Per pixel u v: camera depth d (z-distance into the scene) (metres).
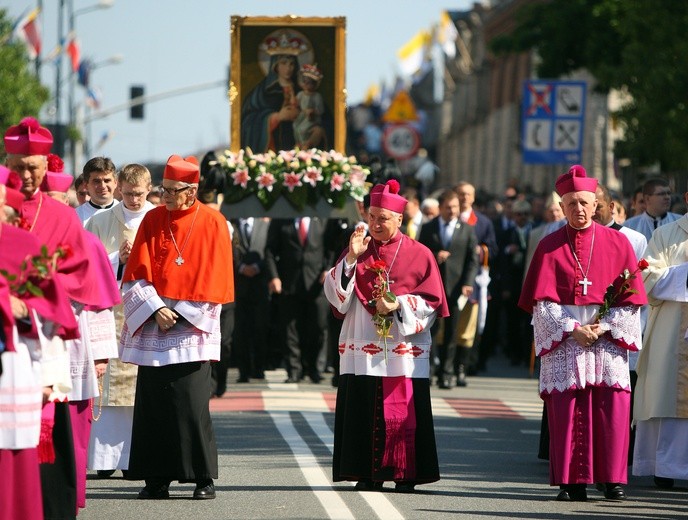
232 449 45.78
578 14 109.12
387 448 37.84
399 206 38.22
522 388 66.38
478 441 48.53
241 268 65.38
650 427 41.66
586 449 37.56
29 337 28.56
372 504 36.09
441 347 65.06
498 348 93.25
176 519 34.06
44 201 30.77
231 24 65.88
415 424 38.09
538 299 38.09
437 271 38.53
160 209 37.62
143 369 36.97
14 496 28.39
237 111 65.94
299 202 61.47
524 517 34.94
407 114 127.31
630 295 38.00
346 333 38.47
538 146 84.12
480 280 68.19
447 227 64.38
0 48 117.06
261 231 65.75
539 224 78.31
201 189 60.91
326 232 64.88
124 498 37.12
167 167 37.09
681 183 101.25
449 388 65.06
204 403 36.97
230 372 73.44
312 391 62.41
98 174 42.34
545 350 37.84
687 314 40.84
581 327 37.59
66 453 31.97
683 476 40.34
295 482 39.53
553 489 39.53
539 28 113.38
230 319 59.50
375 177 63.59
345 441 38.12
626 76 87.44
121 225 41.62
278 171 61.59
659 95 84.25
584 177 38.44
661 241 41.59
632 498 38.62
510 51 114.56
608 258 38.34
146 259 37.03
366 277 38.12
